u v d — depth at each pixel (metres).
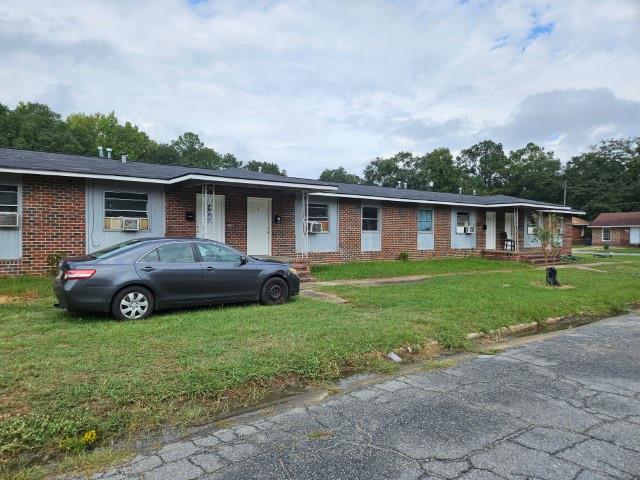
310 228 16.36
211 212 13.45
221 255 7.95
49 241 11.20
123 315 6.71
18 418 3.38
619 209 51.84
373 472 2.80
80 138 51.91
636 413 3.82
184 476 2.76
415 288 11.00
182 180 11.82
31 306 7.84
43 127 46.66
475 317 7.61
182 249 7.50
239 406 4.09
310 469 2.84
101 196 11.94
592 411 3.86
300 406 4.05
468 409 3.90
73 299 6.42
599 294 10.70
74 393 3.83
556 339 6.77
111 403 3.74
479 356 5.84
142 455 3.09
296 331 6.09
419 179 62.19
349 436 3.35
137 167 13.45
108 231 12.04
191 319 6.76
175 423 3.63
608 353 5.89
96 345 5.29
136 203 12.46
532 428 3.49
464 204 21.22
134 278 6.79
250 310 7.65
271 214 14.88
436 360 5.71
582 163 59.12
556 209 23.47
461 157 75.75
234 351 5.13
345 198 17.58
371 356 5.46
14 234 10.80
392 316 7.35
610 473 2.79
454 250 21.58
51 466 2.94
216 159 65.75
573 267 18.70
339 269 15.12
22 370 4.35
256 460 2.97
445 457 3.00
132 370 4.43
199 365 4.60
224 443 3.26
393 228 19.23
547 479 2.71
